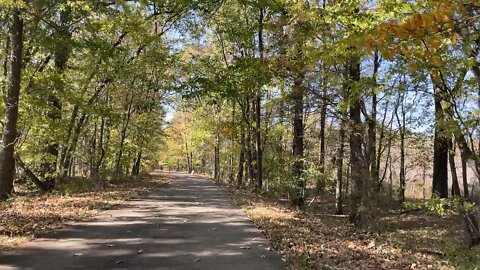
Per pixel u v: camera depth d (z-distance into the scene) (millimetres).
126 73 22141
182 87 17109
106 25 17547
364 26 8617
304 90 13977
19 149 17125
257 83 16047
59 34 14023
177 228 11055
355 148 13891
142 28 19266
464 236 8977
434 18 4449
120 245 8742
